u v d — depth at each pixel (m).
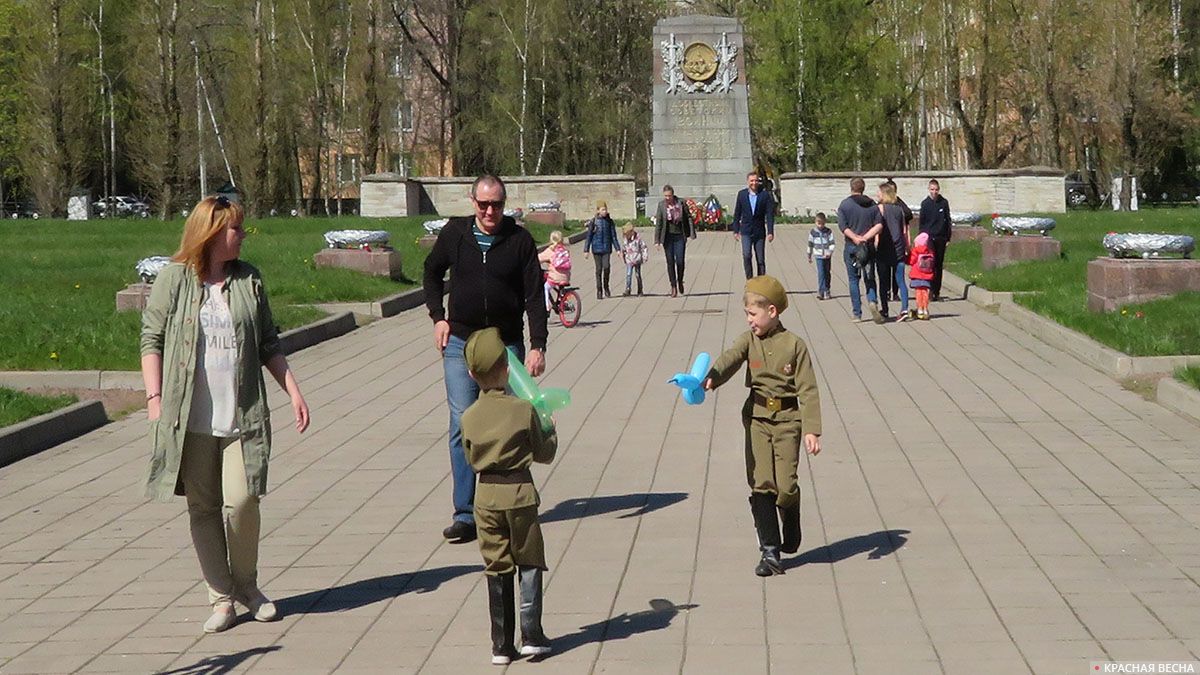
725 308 23.23
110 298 22.05
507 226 9.25
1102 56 59.50
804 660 6.43
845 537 8.61
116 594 7.93
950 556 8.09
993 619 6.92
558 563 8.24
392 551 8.67
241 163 58.00
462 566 8.30
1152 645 6.46
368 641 6.97
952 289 25.22
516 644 6.84
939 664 6.31
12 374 15.46
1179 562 7.81
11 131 61.84
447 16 67.44
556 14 66.12
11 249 32.78
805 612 7.15
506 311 9.15
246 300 7.35
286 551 8.72
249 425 7.27
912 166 71.31
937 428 12.05
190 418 7.22
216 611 7.24
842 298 24.19
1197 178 67.81
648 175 77.56
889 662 6.36
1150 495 9.41
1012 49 61.31
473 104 68.38
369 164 62.19
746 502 9.62
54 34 60.91
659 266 32.44
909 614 7.05
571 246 39.44
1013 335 18.38
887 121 62.38
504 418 6.61
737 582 7.73
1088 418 12.30
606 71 69.25
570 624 7.12
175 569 8.44
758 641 6.73
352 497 10.16
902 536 8.57
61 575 8.34
